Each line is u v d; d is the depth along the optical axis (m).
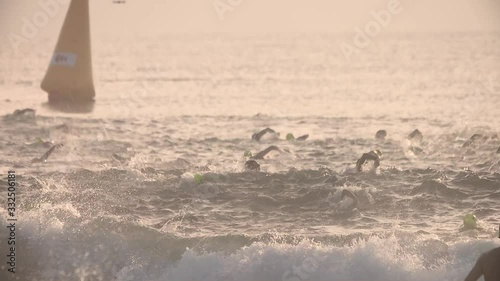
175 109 136.12
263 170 69.50
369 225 52.94
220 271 44.50
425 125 107.31
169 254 46.59
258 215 55.81
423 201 58.06
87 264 46.69
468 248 44.28
